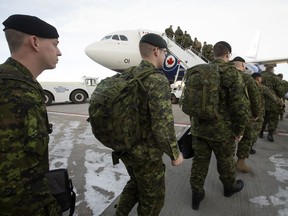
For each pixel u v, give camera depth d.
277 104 5.26
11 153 0.87
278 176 3.54
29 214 0.93
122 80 1.69
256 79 4.12
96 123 1.64
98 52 12.57
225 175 2.67
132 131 1.59
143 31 13.41
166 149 1.62
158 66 1.84
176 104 13.53
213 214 2.54
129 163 1.74
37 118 0.96
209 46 15.81
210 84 2.24
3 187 0.86
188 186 3.22
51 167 3.85
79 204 2.71
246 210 2.62
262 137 5.96
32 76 1.08
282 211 2.60
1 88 0.91
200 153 2.60
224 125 2.39
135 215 2.50
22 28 1.04
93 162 4.07
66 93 13.23
